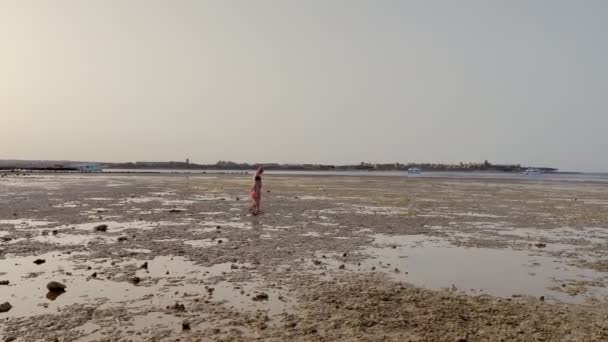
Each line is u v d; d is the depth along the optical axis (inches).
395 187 2269.9
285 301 376.2
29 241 628.1
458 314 350.9
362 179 3538.4
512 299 397.4
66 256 537.3
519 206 1285.7
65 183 2158.0
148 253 561.6
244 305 364.2
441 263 538.0
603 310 370.3
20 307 352.8
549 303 388.2
